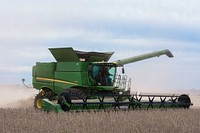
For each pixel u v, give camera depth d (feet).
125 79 57.62
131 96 51.52
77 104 44.21
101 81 57.31
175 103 54.80
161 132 28.71
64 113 41.60
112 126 31.50
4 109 44.52
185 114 43.88
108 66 57.93
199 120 37.35
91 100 46.39
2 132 27.94
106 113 41.78
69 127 30.45
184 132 29.04
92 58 60.39
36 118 36.58
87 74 56.44
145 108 51.31
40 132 28.12
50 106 43.93
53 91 60.08
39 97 60.80
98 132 28.35
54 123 32.81
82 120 35.14
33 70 63.46
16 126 30.81
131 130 29.40
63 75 58.59
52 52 59.93
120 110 48.08
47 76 60.90
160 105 53.06
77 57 57.98
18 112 41.52
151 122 34.37
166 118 37.86
